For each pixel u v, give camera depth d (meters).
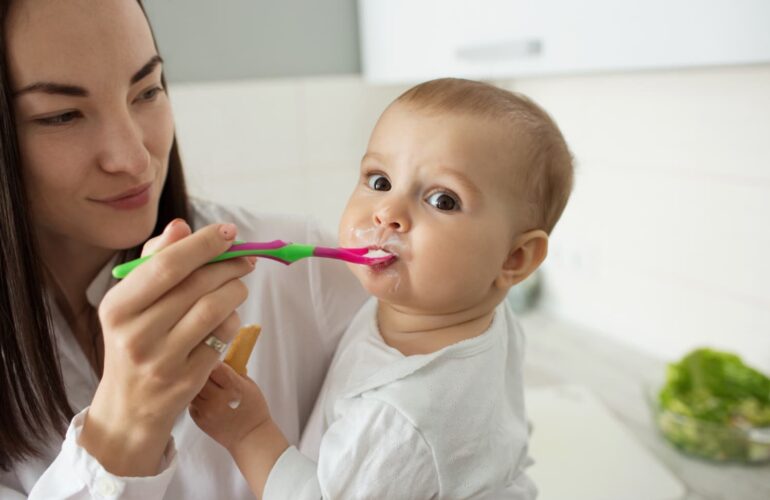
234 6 1.61
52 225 0.65
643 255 1.46
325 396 0.69
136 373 0.47
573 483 1.07
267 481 0.58
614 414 1.29
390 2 1.59
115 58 0.57
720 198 1.26
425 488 0.56
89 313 0.75
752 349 1.26
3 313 0.61
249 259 0.51
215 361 0.50
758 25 0.80
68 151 0.58
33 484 0.69
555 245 1.72
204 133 1.62
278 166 1.75
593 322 1.65
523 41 1.17
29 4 0.53
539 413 1.28
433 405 0.56
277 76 1.70
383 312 0.69
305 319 0.84
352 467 0.55
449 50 1.39
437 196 0.59
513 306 1.77
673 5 0.90
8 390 0.64
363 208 0.61
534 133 0.63
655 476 1.08
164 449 0.53
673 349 1.45
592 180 1.55
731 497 1.03
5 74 0.55
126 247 0.66
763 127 1.15
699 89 1.25
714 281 1.31
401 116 0.61
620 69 1.00
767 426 1.11
